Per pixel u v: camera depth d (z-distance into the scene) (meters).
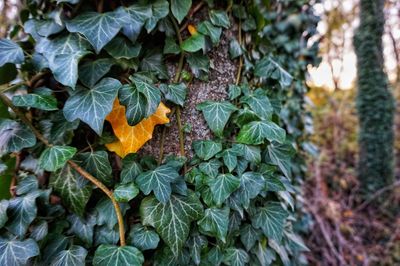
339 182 1.07
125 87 0.24
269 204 0.32
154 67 0.28
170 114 0.29
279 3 0.66
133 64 0.26
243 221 0.31
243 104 0.31
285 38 0.67
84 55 0.23
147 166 0.27
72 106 0.23
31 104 0.23
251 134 0.29
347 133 1.26
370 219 0.93
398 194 0.99
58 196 0.26
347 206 1.00
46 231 0.24
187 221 0.26
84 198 0.25
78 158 0.25
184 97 0.28
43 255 0.24
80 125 0.26
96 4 0.26
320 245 0.79
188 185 0.28
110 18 0.24
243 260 0.30
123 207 0.25
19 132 0.24
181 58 0.29
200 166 0.28
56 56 0.24
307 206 0.83
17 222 0.23
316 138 1.26
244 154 0.28
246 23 0.34
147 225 0.25
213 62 0.31
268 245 0.35
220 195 0.27
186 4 0.27
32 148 0.26
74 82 0.22
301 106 0.74
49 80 0.26
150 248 0.25
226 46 0.32
